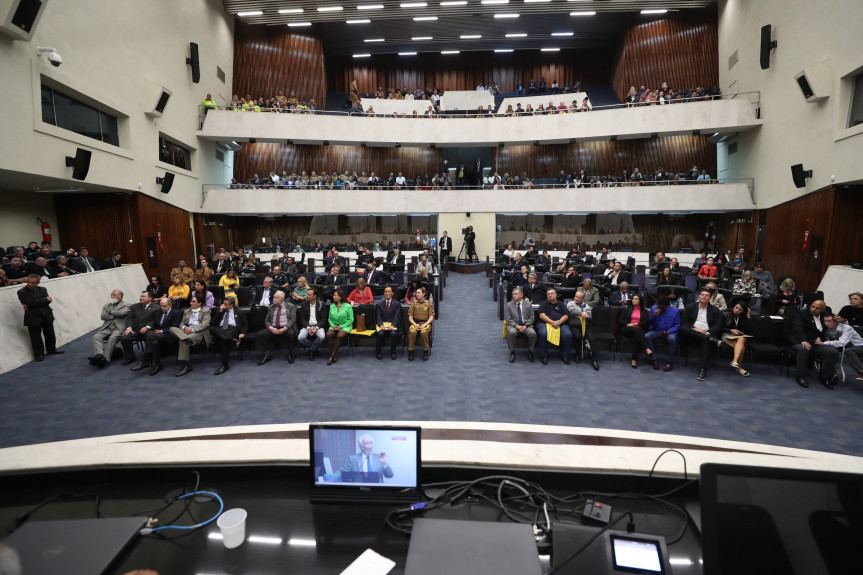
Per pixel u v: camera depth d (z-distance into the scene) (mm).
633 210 16938
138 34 11875
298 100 20391
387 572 1472
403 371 6879
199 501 1848
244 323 7242
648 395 5887
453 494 1887
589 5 17484
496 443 2121
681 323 7145
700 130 15719
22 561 1408
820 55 11516
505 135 17984
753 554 1185
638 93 19500
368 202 18297
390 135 18000
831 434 4785
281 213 17438
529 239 17500
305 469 1993
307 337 7410
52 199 11984
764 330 6730
